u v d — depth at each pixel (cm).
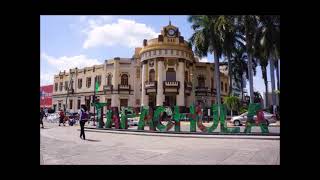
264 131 1761
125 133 1911
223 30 3158
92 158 912
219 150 1102
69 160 870
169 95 4331
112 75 5144
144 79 4503
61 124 3325
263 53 3012
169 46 4341
